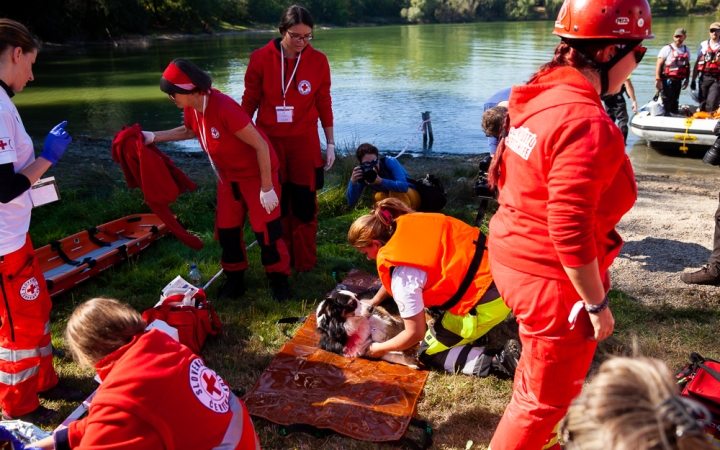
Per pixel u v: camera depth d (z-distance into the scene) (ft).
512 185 7.83
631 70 7.52
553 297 7.52
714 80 38.04
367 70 86.48
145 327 7.80
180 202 24.31
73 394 12.38
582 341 7.71
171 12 192.24
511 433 8.34
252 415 11.44
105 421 6.82
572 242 6.93
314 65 16.24
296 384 12.44
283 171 17.03
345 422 11.20
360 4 280.72
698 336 14.11
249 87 16.39
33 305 11.02
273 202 14.98
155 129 47.62
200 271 18.30
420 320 11.95
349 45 141.90
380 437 10.82
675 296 16.25
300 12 15.44
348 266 18.65
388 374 12.72
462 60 99.86
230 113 13.89
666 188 28.25
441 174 29.04
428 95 61.87
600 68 7.35
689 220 22.93
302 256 18.01
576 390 8.03
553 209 6.98
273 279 16.55
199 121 14.46
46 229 21.53
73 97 65.00
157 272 18.25
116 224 20.76
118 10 164.14
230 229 15.76
